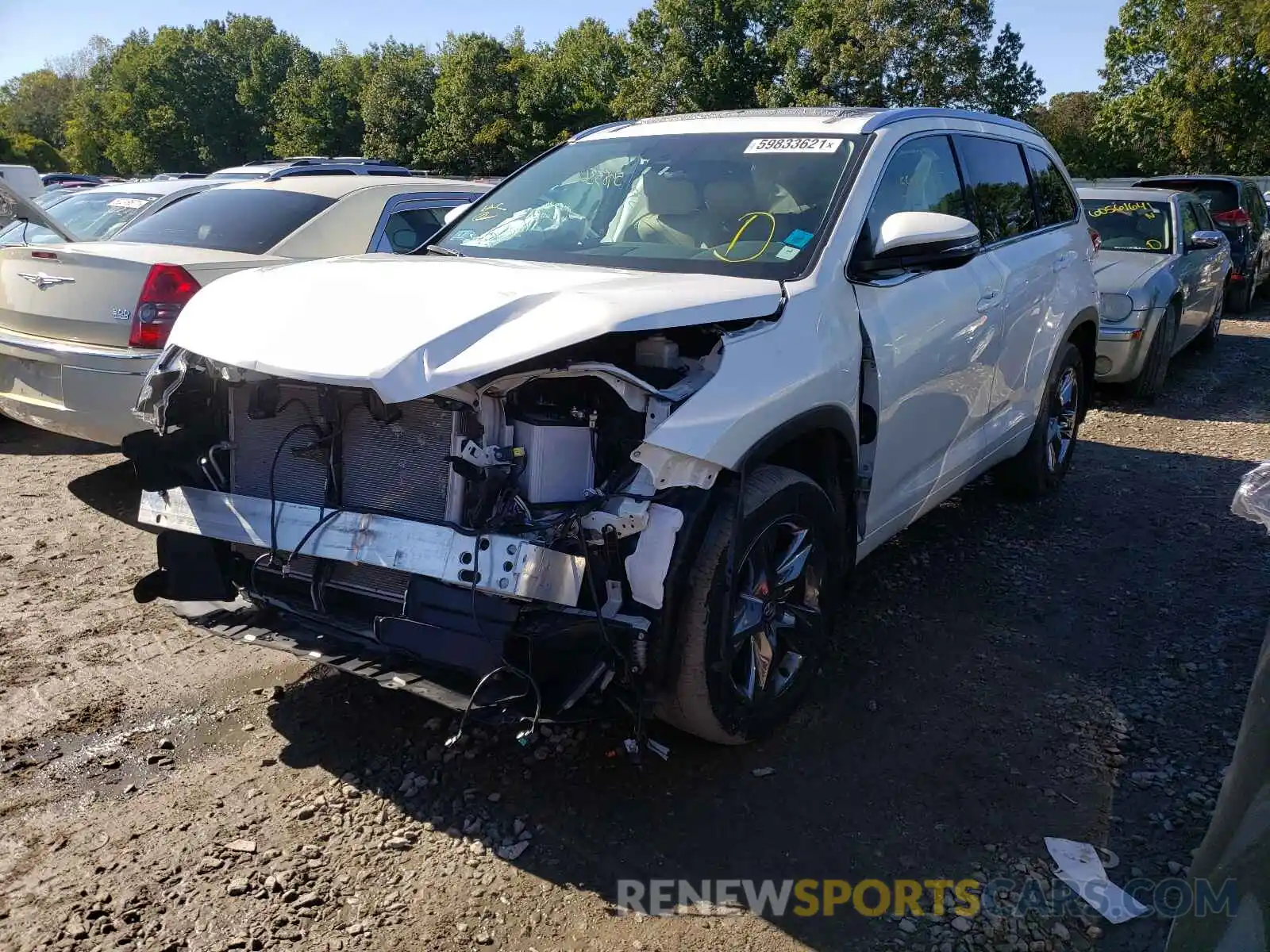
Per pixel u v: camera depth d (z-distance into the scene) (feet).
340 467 9.70
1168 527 17.71
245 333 9.38
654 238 12.23
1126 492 19.75
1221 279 34.81
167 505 10.44
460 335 8.59
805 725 11.30
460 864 9.00
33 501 18.43
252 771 10.32
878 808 9.87
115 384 16.52
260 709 11.48
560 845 9.28
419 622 8.73
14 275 17.78
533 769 10.39
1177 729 11.23
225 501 10.08
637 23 141.59
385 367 8.26
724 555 9.29
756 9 133.69
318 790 10.01
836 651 13.03
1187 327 30.91
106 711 11.38
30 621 13.56
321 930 8.21
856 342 11.21
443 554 8.63
